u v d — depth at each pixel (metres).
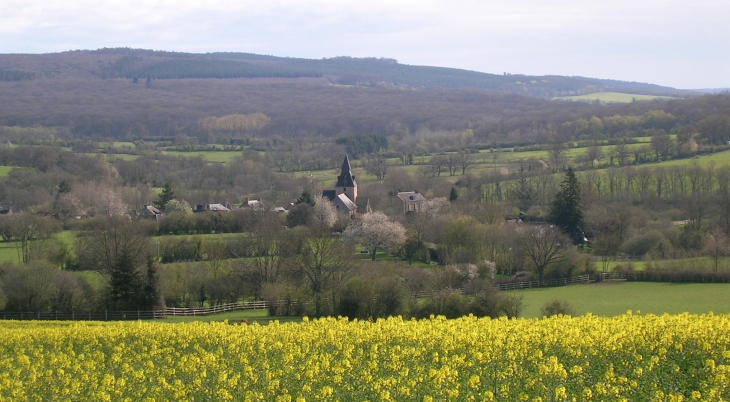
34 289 76.94
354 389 32.06
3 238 107.75
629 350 36.31
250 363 38.25
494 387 31.42
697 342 37.94
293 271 82.88
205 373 35.06
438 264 102.44
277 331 45.00
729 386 30.08
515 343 38.12
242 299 85.00
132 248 84.69
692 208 123.50
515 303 66.00
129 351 43.50
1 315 75.62
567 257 91.44
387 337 41.53
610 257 103.00
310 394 31.67
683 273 85.75
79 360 41.81
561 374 31.36
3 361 41.44
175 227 118.56
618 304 71.88
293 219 129.50
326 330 44.16
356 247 119.81
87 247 95.38
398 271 82.94
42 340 48.25
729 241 98.94
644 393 30.36
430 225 114.50
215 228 121.12
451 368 34.56
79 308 77.12
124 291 76.19
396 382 31.39
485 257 98.62
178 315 76.56
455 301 64.94
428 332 42.41
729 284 82.44
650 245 103.94
